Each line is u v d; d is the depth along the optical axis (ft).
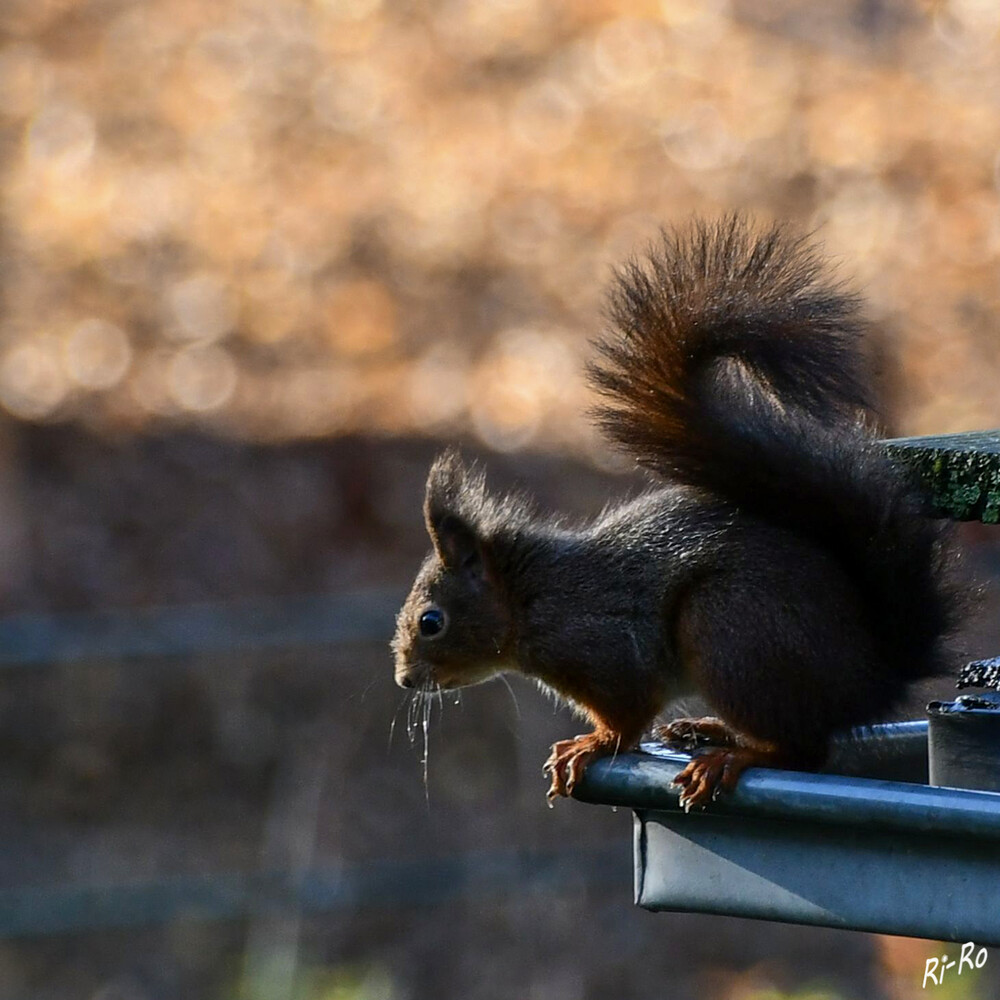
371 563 50.65
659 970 39.29
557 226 64.49
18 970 39.27
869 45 73.41
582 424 55.11
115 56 71.72
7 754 44.50
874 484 16.40
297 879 33.35
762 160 66.69
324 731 45.42
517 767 44.16
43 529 50.24
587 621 17.66
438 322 60.75
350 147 68.59
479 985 39.11
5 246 62.34
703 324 16.85
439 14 75.15
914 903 13.97
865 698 16.11
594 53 73.15
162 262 62.75
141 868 41.75
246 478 53.01
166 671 46.26
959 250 61.62
